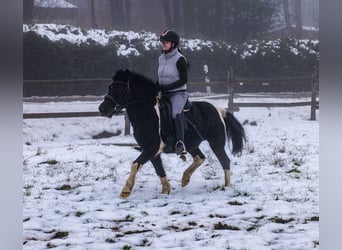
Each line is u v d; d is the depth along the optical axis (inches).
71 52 1002.1
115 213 350.0
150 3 2142.0
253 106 876.6
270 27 1732.3
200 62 1152.8
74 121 773.3
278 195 396.8
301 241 294.0
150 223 331.0
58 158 534.9
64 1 1911.9
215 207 365.1
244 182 440.8
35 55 966.4
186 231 312.8
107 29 1187.9
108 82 754.2
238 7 1622.8
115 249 283.6
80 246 287.4
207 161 530.6
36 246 287.9
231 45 1238.3
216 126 425.1
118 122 800.9
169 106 396.8
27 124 735.7
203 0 1686.8
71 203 375.6
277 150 592.7
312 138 698.8
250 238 300.2
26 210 354.9
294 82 1230.9
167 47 398.6
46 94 973.8
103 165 508.4
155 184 440.8
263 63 1218.0
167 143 398.6
